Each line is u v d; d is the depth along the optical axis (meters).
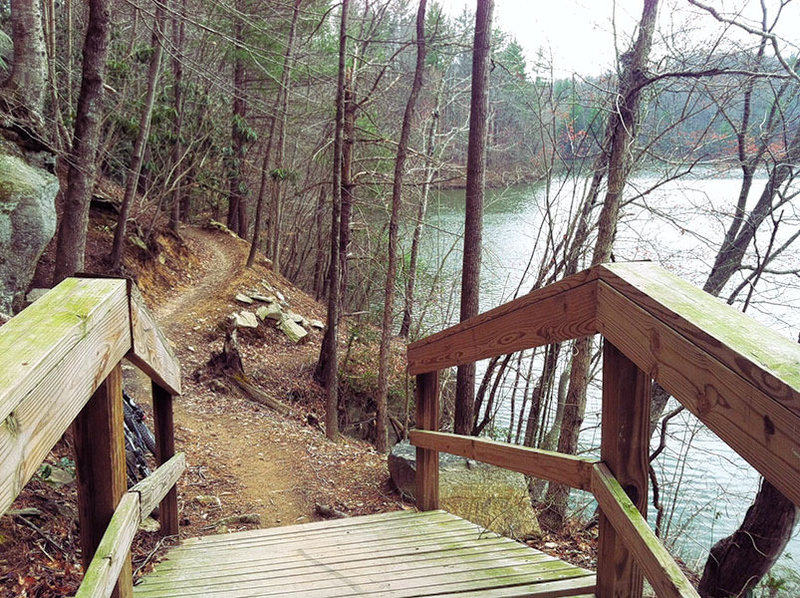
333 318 12.94
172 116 20.09
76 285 2.00
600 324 1.99
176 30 19.52
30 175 9.90
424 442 3.76
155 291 17.77
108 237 17.58
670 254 9.49
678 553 7.82
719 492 9.41
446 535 3.33
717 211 8.76
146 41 21.78
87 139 10.09
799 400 1.00
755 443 1.14
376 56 21.14
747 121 8.64
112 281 2.06
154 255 18.75
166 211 21.59
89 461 2.00
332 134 22.23
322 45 22.75
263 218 33.66
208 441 8.73
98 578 1.65
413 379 16.95
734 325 1.36
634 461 1.96
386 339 14.31
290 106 24.00
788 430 1.03
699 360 1.35
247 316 17.33
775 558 4.93
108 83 18.36
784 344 1.23
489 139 15.00
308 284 31.69
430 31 16.80
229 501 6.31
